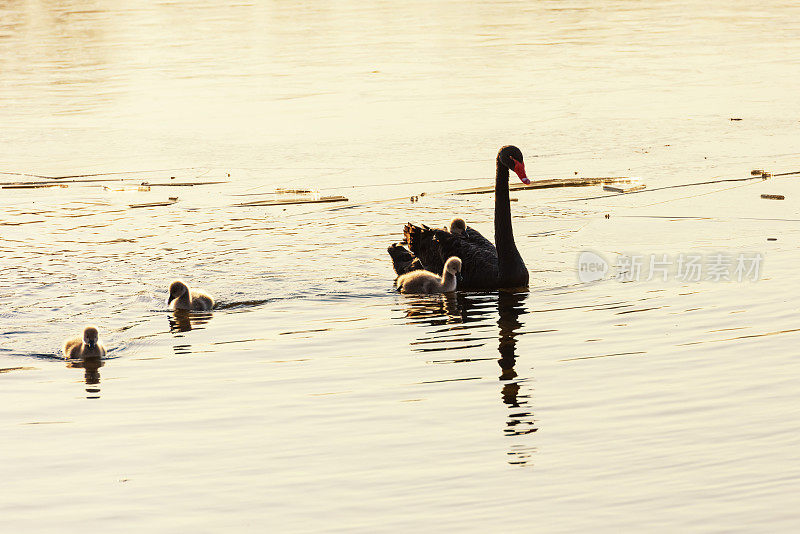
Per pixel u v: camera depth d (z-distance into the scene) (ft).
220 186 72.95
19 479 31.09
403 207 66.90
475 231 55.88
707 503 27.99
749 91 101.40
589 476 29.99
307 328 45.50
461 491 29.35
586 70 114.52
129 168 78.54
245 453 32.50
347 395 37.29
